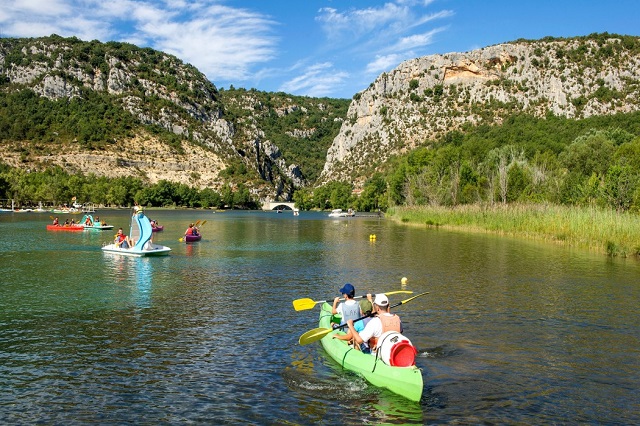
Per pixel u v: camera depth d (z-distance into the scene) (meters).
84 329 15.15
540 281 23.66
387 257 33.00
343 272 26.55
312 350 13.33
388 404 10.12
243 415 9.60
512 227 51.28
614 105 176.38
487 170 79.31
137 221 33.72
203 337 14.38
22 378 11.28
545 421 9.45
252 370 11.86
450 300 19.55
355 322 13.13
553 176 67.19
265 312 17.42
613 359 12.87
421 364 12.39
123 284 22.64
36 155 184.00
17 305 18.28
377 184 158.38
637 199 42.56
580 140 94.31
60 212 113.06
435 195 81.75
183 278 24.41
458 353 13.23
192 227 46.81
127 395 10.42
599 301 19.38
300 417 9.53
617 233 36.22
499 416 9.64
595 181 52.25
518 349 13.59
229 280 23.88
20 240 43.28
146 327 15.41
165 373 11.62
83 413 9.62
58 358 12.57
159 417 9.48
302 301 15.38
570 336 14.78
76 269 27.00
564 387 11.05
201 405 9.99
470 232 55.22
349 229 65.69
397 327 11.98
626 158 62.88
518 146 105.06
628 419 9.56
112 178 180.12
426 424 9.29
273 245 42.06
